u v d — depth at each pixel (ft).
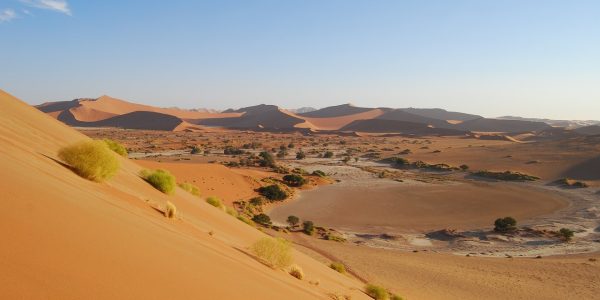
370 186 288.92
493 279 109.91
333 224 195.72
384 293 59.41
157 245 17.47
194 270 16.47
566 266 125.29
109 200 24.13
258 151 512.22
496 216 211.20
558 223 193.77
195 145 534.37
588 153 376.48
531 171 341.00
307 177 304.91
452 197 253.24
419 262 126.62
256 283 20.39
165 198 42.86
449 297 91.71
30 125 44.45
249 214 191.62
